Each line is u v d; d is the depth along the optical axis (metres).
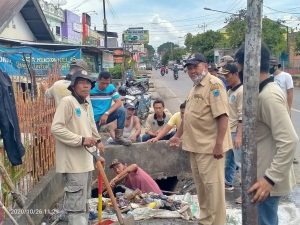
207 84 2.42
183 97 13.65
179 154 3.95
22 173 2.79
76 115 2.46
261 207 1.72
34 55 7.27
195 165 2.56
